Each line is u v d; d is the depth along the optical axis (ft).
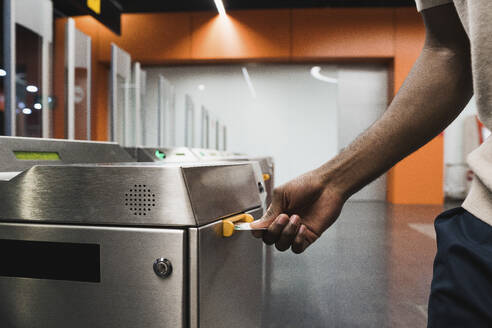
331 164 1.94
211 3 21.50
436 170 21.47
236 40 21.77
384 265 8.73
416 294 6.85
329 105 23.31
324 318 5.77
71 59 7.88
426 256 9.55
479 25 1.37
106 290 2.08
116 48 9.51
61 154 3.43
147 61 22.54
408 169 21.57
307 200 1.94
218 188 2.32
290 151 23.66
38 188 2.17
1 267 2.22
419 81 1.79
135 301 2.04
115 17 11.51
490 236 1.41
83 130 9.30
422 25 21.04
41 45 7.91
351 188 1.92
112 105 9.40
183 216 1.98
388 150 1.84
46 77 7.94
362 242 11.10
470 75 1.74
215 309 2.22
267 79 23.52
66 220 2.13
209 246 2.12
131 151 6.98
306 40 21.45
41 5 7.82
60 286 2.14
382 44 21.22
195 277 2.00
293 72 23.34
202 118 20.94
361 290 7.06
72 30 7.92
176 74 23.88
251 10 21.66
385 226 13.93
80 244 2.11
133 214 2.04
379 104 23.00
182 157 7.41
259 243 3.05
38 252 2.16
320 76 23.26
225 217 2.39
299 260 9.07
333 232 12.64
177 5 21.74
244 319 2.72
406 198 21.62
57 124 19.39
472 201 1.53
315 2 21.12
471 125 22.48
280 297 6.67
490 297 1.36
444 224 1.65
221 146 23.67
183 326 2.00
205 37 21.91
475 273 1.41
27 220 2.18
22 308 2.19
